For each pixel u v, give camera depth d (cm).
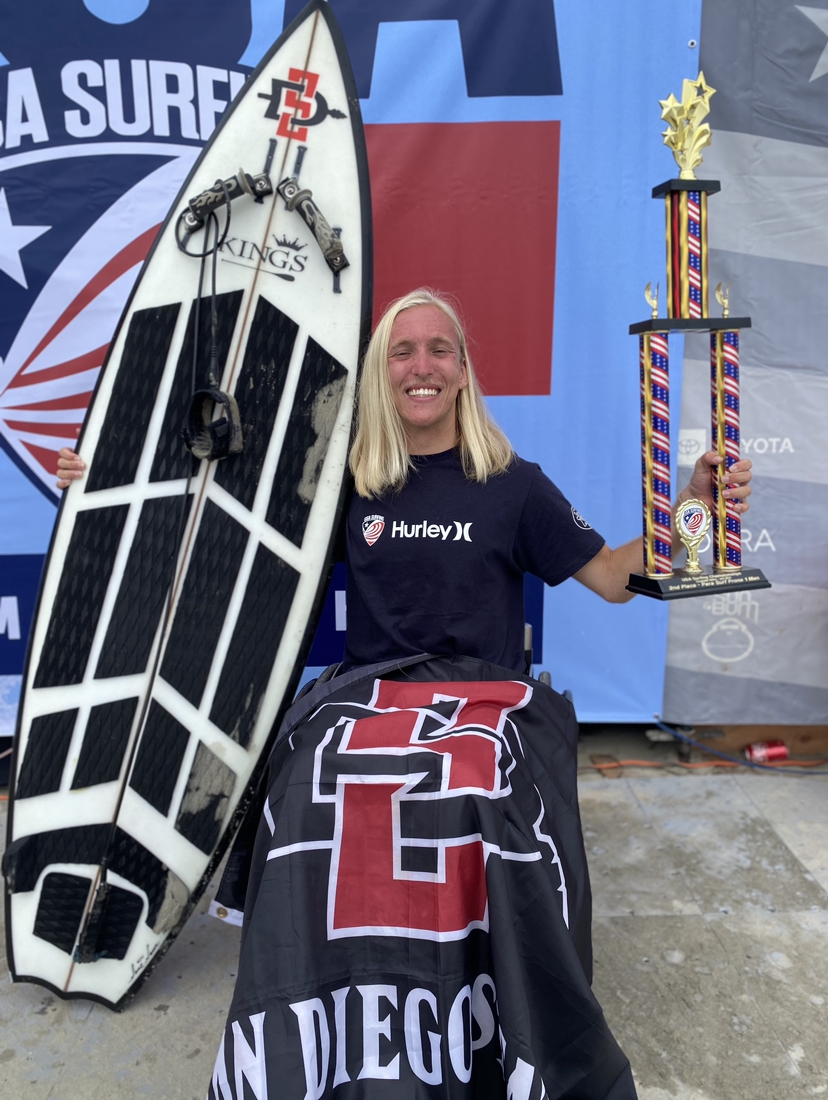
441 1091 116
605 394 239
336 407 184
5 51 215
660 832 224
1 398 235
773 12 215
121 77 218
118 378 190
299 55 185
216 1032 164
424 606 156
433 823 121
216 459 186
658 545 146
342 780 127
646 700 256
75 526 190
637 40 217
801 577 248
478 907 120
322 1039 121
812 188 226
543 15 215
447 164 224
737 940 183
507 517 157
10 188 223
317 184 185
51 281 229
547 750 142
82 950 171
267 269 186
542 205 227
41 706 187
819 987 169
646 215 227
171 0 214
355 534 165
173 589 187
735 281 232
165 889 178
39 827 182
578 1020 116
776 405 239
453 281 231
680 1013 163
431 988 119
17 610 248
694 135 141
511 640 163
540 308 233
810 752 264
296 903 123
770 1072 149
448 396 158
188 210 186
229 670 185
